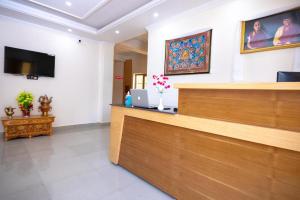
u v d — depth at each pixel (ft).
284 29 7.46
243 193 4.50
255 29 8.30
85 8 11.65
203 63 10.30
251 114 4.36
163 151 6.53
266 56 8.02
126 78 27.58
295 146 3.65
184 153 5.85
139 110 7.48
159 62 12.94
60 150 10.53
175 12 11.23
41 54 14.03
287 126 3.84
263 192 4.18
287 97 3.84
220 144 4.96
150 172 6.99
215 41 9.82
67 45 15.62
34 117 12.65
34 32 13.80
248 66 8.55
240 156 4.57
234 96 4.65
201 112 5.35
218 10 9.68
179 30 11.64
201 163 5.37
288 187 3.84
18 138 12.44
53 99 15.06
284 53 7.52
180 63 11.52
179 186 5.95
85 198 6.08
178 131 6.05
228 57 9.28
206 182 5.23
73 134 14.28
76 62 16.29
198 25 10.61
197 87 5.18
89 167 8.47
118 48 21.99
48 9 12.15
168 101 12.24
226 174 4.82
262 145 4.21
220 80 9.62
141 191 6.64
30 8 11.90
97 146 11.53
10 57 12.66
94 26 15.12
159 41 12.93
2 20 12.41
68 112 16.02
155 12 11.25
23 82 13.47
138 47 21.50
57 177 7.40
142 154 7.38
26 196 6.03
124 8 11.60
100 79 17.95
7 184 6.68
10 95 12.95
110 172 8.05
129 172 8.10
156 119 6.72
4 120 11.50
